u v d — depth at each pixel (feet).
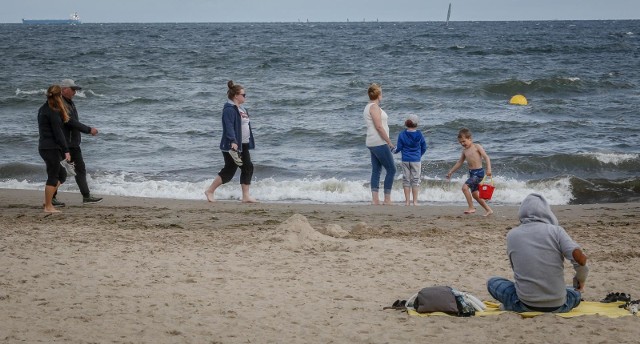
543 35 443.32
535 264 21.11
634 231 36.81
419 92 129.39
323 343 19.60
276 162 67.72
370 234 35.09
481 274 27.76
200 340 19.80
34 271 26.71
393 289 25.45
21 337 19.67
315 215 41.96
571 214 44.52
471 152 42.52
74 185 54.49
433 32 535.60
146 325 20.93
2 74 164.45
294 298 24.04
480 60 217.36
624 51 261.85
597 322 20.63
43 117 39.47
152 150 73.46
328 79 156.66
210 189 47.14
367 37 429.38
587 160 64.03
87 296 23.76
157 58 226.99
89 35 476.13
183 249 30.94
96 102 114.32
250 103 113.91
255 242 32.35
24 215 39.37
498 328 20.38
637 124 90.48
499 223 39.37
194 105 112.16
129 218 39.34
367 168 64.03
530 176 61.72
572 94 127.24
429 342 19.52
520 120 94.73
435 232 35.76
